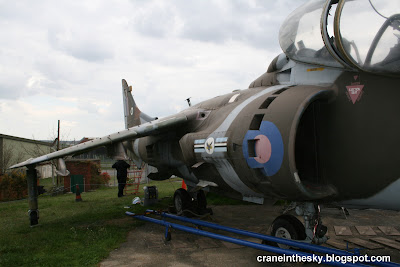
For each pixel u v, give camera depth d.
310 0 4.52
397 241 5.75
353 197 4.10
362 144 3.81
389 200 3.76
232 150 4.93
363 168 3.81
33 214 7.59
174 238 6.28
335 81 4.23
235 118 5.22
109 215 8.56
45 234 6.57
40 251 5.48
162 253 5.36
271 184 4.43
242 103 5.54
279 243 4.75
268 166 4.30
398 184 3.55
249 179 4.79
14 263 4.86
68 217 8.53
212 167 5.71
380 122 3.64
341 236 6.22
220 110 6.18
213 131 5.61
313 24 4.29
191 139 6.15
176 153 7.57
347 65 3.79
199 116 6.75
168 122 6.55
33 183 7.67
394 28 3.28
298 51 4.58
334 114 4.12
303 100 4.09
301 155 4.65
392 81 3.59
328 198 4.27
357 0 3.39
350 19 3.40
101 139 7.00
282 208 9.19
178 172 8.06
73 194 15.46
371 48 3.39
